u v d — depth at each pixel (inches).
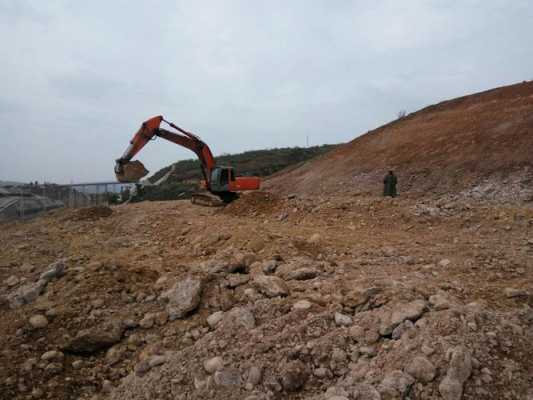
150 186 1444.4
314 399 103.8
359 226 357.4
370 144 1242.0
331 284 178.4
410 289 160.9
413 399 99.1
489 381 100.1
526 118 867.4
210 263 213.6
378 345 124.6
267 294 174.6
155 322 170.1
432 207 377.7
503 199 636.1
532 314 133.2
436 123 1171.9
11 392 133.0
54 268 211.9
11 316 175.6
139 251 316.2
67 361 150.8
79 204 721.0
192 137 583.5
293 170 1467.8
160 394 118.6
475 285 180.5
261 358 122.2
